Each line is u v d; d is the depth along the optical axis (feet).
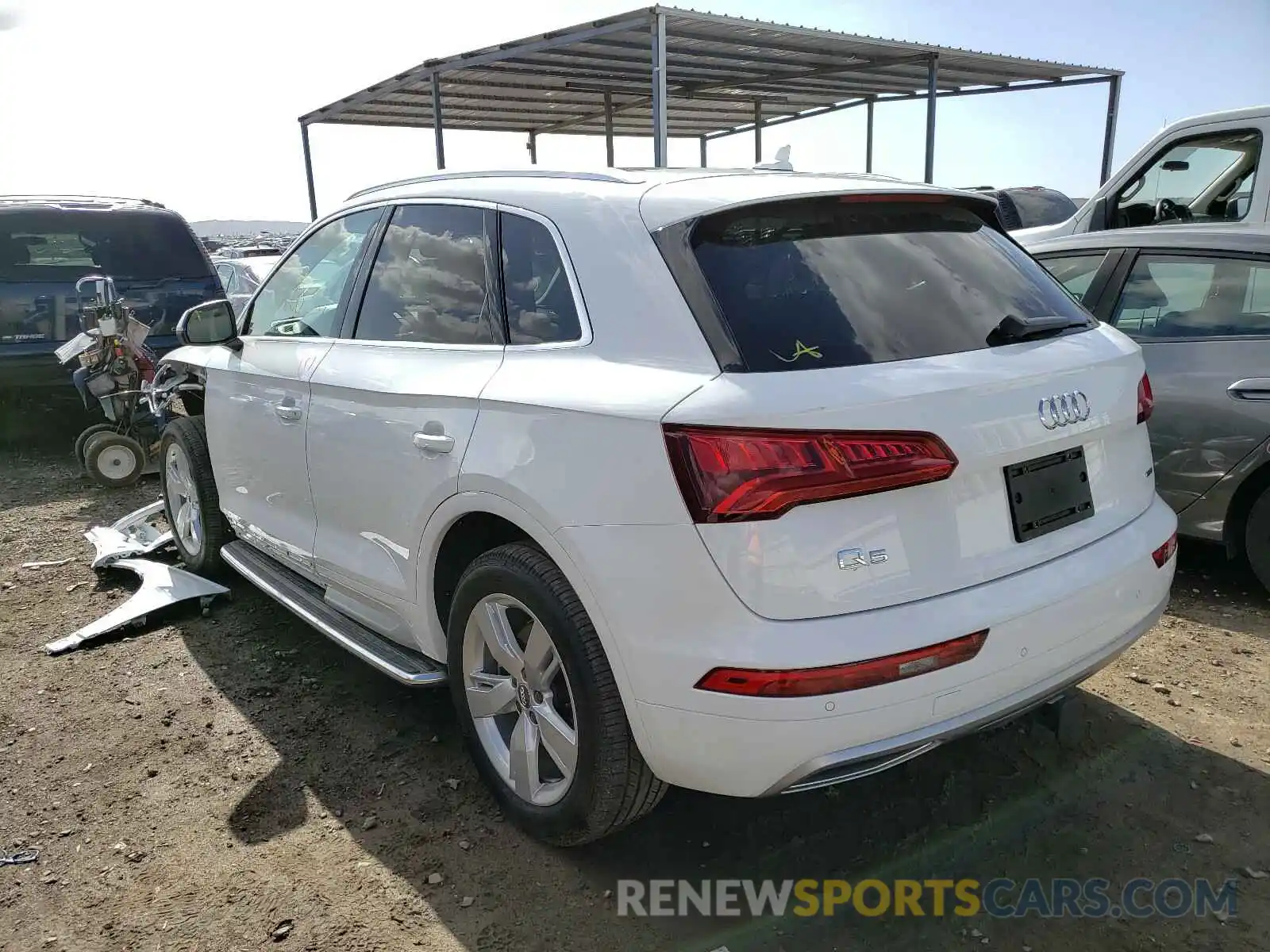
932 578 7.11
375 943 7.86
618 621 7.39
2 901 8.47
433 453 9.16
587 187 8.93
